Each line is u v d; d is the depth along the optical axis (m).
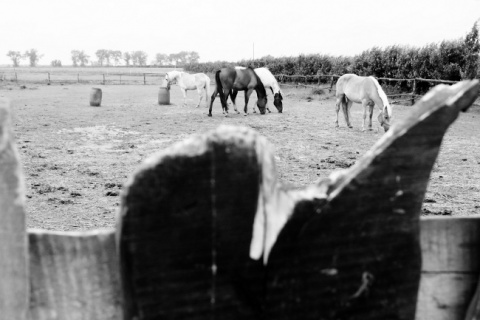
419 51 18.06
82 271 1.12
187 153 1.00
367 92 10.20
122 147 8.45
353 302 1.15
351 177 1.10
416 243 1.15
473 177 6.38
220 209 1.04
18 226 1.00
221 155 1.01
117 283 1.14
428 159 1.11
